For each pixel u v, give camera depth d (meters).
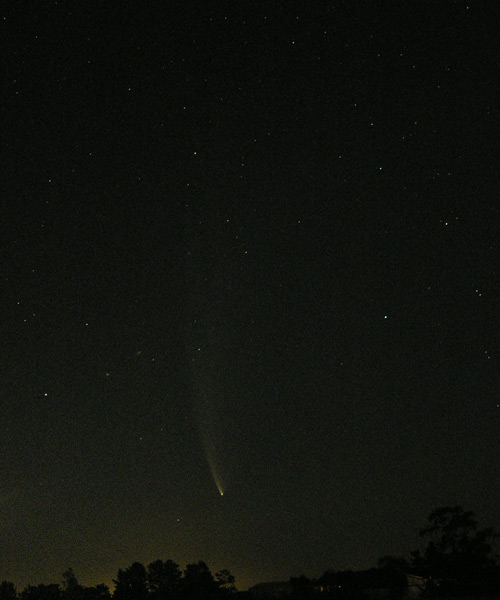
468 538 22.44
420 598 20.84
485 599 18.89
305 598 22.02
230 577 23.48
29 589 22.86
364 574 23.31
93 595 22.89
